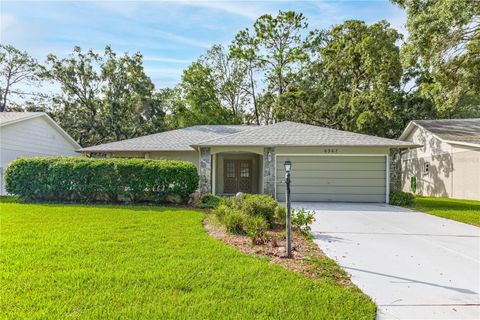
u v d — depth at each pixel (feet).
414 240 22.24
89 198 40.68
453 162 57.93
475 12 38.47
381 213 35.12
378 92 70.59
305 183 47.06
